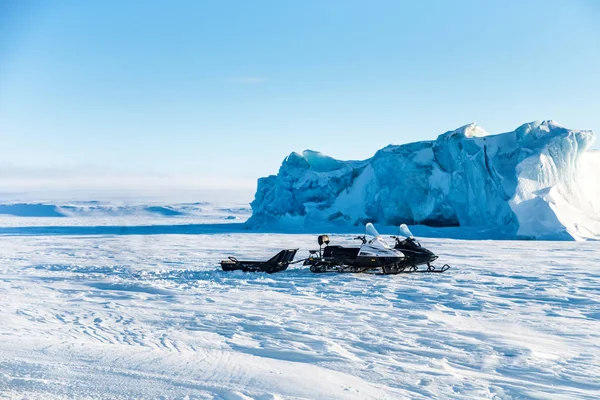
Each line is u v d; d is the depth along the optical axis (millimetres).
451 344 5688
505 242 26359
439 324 6785
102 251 23391
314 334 6176
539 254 18875
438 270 12891
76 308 8156
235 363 4617
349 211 41906
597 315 7395
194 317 7305
